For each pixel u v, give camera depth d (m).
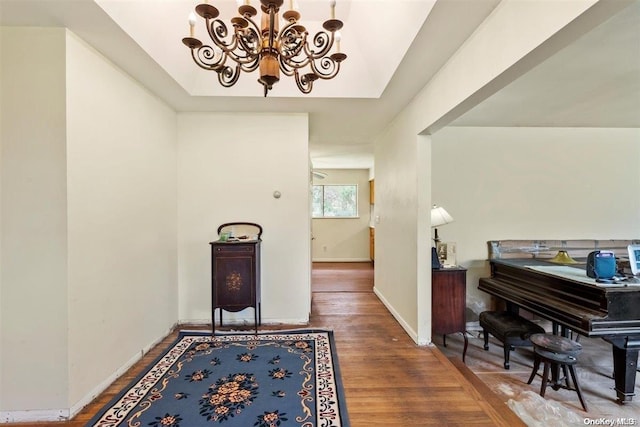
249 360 2.64
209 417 1.91
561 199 4.22
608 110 3.29
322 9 2.50
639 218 4.29
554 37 1.37
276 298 3.55
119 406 2.02
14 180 1.91
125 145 2.52
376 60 2.71
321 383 2.29
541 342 2.69
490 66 1.79
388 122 3.96
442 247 3.50
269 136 3.53
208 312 3.53
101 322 2.23
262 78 1.62
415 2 1.81
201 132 3.49
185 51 2.57
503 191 4.17
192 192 3.50
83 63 2.06
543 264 3.52
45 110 1.91
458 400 2.13
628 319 2.39
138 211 2.70
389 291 4.08
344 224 8.22
